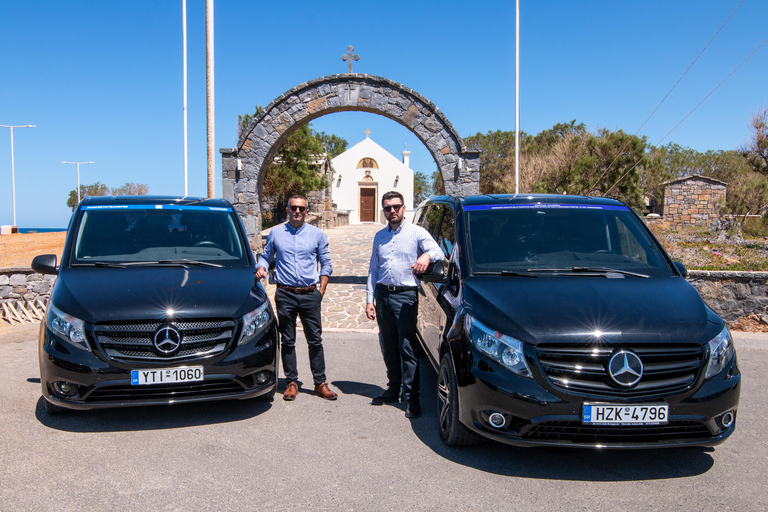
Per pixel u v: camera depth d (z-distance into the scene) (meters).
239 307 4.24
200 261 4.96
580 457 3.69
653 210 36.69
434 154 11.42
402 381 4.57
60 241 18.59
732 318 7.92
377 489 3.21
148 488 3.18
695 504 3.06
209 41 11.30
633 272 4.14
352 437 4.01
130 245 5.04
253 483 3.26
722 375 3.31
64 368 3.80
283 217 27.03
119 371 3.80
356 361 6.23
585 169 20.66
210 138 11.47
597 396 3.14
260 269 4.70
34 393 4.88
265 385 4.30
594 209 4.81
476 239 4.48
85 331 3.85
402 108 11.40
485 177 33.91
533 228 4.57
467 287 3.95
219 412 4.50
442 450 3.79
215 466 3.48
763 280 7.75
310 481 3.30
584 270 4.12
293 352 4.85
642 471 3.48
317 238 4.82
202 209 5.64
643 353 3.21
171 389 3.95
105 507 2.96
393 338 4.71
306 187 25.09
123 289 4.21
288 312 4.75
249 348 4.16
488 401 3.30
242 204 11.76
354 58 11.85
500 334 3.37
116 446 3.77
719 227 23.02
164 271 4.61
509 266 4.21
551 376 3.19
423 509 2.98
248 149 11.70
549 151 23.94
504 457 3.68
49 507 2.94
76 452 3.66
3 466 3.44
